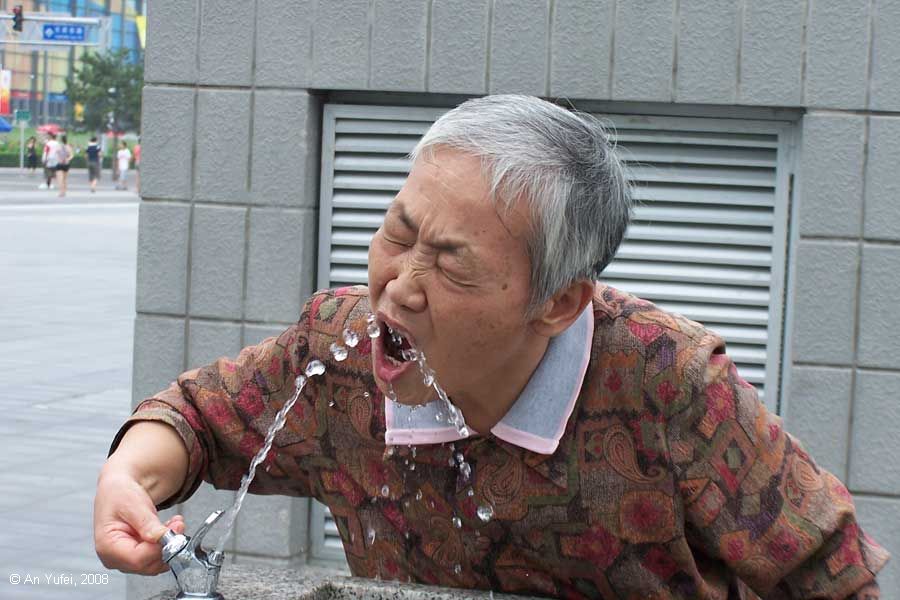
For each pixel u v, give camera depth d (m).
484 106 1.46
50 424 7.10
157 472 1.68
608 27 3.77
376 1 3.91
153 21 4.07
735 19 3.69
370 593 1.62
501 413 1.60
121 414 7.48
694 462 1.58
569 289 1.51
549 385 1.59
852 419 3.68
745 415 1.60
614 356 1.60
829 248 3.67
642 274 3.85
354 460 1.75
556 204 1.43
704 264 3.83
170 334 4.12
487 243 1.42
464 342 1.45
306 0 3.96
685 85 3.73
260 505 4.07
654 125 3.83
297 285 4.02
